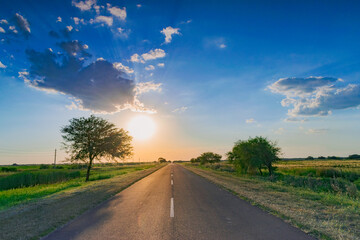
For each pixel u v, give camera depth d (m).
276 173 27.20
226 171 36.47
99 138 25.61
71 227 5.88
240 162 28.38
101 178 26.86
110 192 12.13
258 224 5.91
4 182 21.05
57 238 5.05
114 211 7.71
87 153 25.02
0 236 5.23
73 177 31.98
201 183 16.75
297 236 4.96
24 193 14.83
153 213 7.32
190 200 9.66
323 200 9.11
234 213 7.20
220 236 4.99
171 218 6.64
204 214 7.09
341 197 10.58
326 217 6.41
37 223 6.23
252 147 26.31
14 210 7.98
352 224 5.75
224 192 12.00
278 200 9.03
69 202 9.29
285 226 5.72
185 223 6.07
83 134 25.25
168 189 13.50
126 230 5.53
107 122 26.27
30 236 5.20
